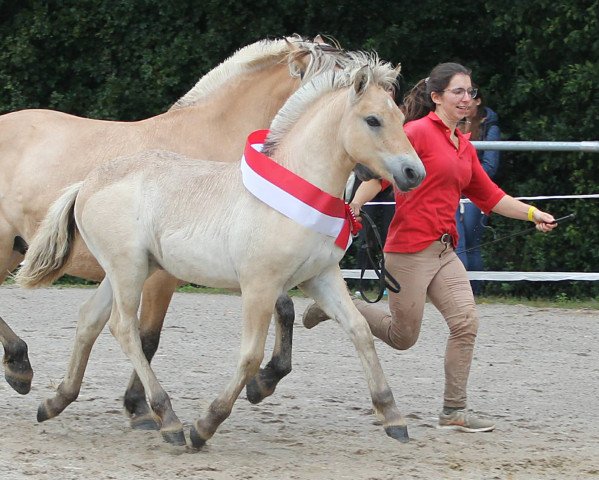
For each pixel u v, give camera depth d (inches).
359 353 227.6
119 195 236.8
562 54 526.9
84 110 590.2
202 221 226.7
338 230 220.8
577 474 217.5
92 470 213.9
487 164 440.8
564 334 389.4
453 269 251.3
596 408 280.5
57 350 344.8
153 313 262.1
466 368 252.2
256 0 562.6
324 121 220.5
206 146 273.7
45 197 273.4
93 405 273.6
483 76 563.8
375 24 566.3
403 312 250.1
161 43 572.4
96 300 247.3
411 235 247.3
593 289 514.0
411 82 566.3
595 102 517.3
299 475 212.7
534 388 303.3
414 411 273.4
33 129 279.6
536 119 529.3
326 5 559.2
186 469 215.0
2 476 207.9
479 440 244.1
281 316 252.1
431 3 558.3
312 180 219.8
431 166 245.1
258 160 221.3
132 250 235.1
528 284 526.9
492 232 534.3
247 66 279.9
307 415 267.3
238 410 271.1
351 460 224.8
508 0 528.4
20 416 261.4
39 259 246.8
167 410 232.5
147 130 274.5
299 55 272.1
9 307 435.5
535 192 543.2
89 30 579.8
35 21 572.1
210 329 389.4
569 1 506.9
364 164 216.7
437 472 216.4
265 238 217.0
